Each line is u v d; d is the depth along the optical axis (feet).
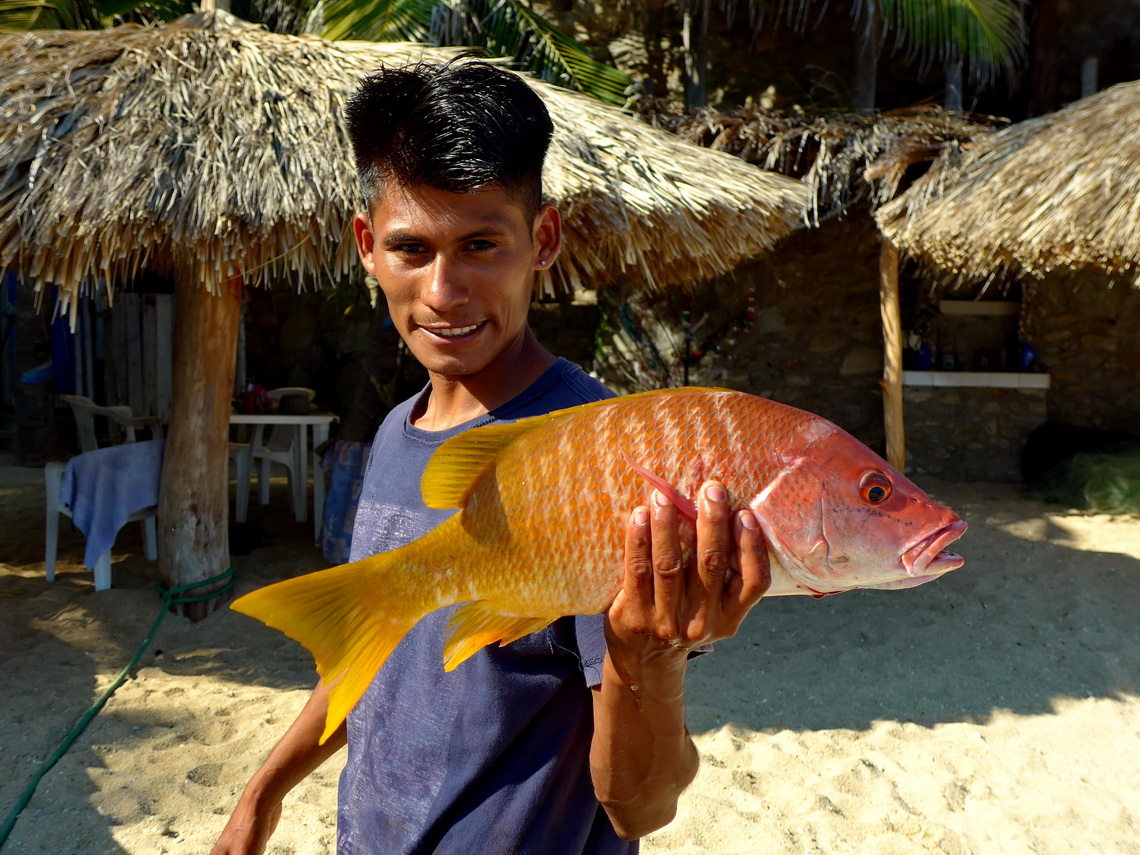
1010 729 14.30
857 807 11.96
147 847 10.47
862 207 32.42
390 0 23.80
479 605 3.29
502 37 27.14
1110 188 21.95
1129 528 25.31
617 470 3.08
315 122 14.73
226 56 15.74
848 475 2.98
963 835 11.35
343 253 14.78
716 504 2.94
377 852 4.08
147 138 13.92
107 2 25.72
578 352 35.99
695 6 30.30
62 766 11.97
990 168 25.30
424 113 3.67
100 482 17.76
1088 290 31.94
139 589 18.04
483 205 3.69
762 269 32.94
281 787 4.95
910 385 32.53
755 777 12.75
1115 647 17.35
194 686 14.82
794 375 33.06
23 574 19.17
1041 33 31.37
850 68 31.65
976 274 26.66
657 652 3.22
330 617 3.25
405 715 4.10
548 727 3.92
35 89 14.52
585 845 4.07
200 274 14.28
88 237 13.14
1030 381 32.07
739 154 27.27
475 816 3.84
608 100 28.25
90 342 37.29
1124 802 12.24
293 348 40.24
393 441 4.61
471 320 3.81
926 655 17.12
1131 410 31.76
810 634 18.15
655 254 18.66
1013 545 23.34
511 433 3.29
